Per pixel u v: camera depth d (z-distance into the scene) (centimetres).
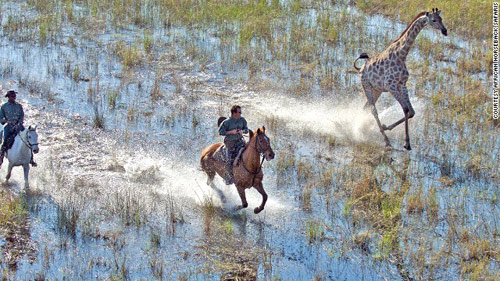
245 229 1146
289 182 1341
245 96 1831
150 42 2175
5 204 1173
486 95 1838
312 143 1559
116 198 1204
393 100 1847
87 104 1716
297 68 2039
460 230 1146
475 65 2066
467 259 1054
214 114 1698
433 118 1695
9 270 988
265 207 1230
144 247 1073
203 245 1086
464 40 2362
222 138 1557
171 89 1850
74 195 1235
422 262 1034
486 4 2667
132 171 1362
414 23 1486
